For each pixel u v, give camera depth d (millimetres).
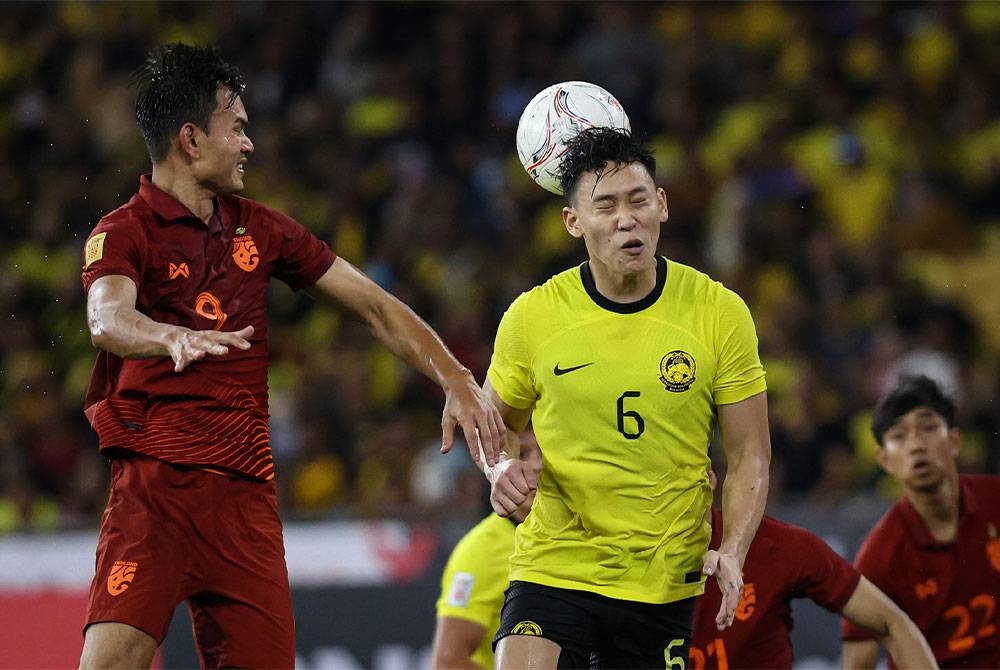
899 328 37000
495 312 37562
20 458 34438
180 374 14742
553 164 15875
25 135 43844
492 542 19062
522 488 14133
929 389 19000
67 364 38219
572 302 14789
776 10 46219
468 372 15406
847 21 46250
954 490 18984
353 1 46000
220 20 46375
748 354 14711
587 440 14625
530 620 14898
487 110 43469
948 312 37594
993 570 19000
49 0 47500
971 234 40719
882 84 44500
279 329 38938
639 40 43656
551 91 16109
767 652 17516
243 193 41844
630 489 14602
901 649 17359
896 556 19078
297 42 45438
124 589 14328
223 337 13062
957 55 45125
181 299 14766
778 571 17172
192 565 14680
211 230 15008
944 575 18969
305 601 25141
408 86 43969
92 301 14062
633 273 14289
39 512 33781
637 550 14680
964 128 43594
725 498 14602
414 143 43000
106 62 45250
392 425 33938
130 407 14789
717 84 43312
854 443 32906
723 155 41906
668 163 41062
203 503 14688
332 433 34531
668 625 15062
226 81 15164
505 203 40875
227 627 14789
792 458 32531
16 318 39250
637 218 14172
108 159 42781
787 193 40312
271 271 15508
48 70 45969
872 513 24328
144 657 14312
